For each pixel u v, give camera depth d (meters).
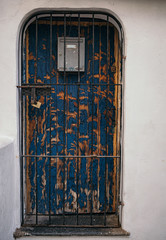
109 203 2.99
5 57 2.49
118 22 2.60
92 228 2.68
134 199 2.59
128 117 2.54
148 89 2.53
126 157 2.56
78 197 2.98
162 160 2.57
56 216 2.97
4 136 2.51
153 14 2.49
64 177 2.70
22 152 2.68
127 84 2.52
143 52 2.51
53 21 2.87
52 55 2.88
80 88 2.91
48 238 2.58
